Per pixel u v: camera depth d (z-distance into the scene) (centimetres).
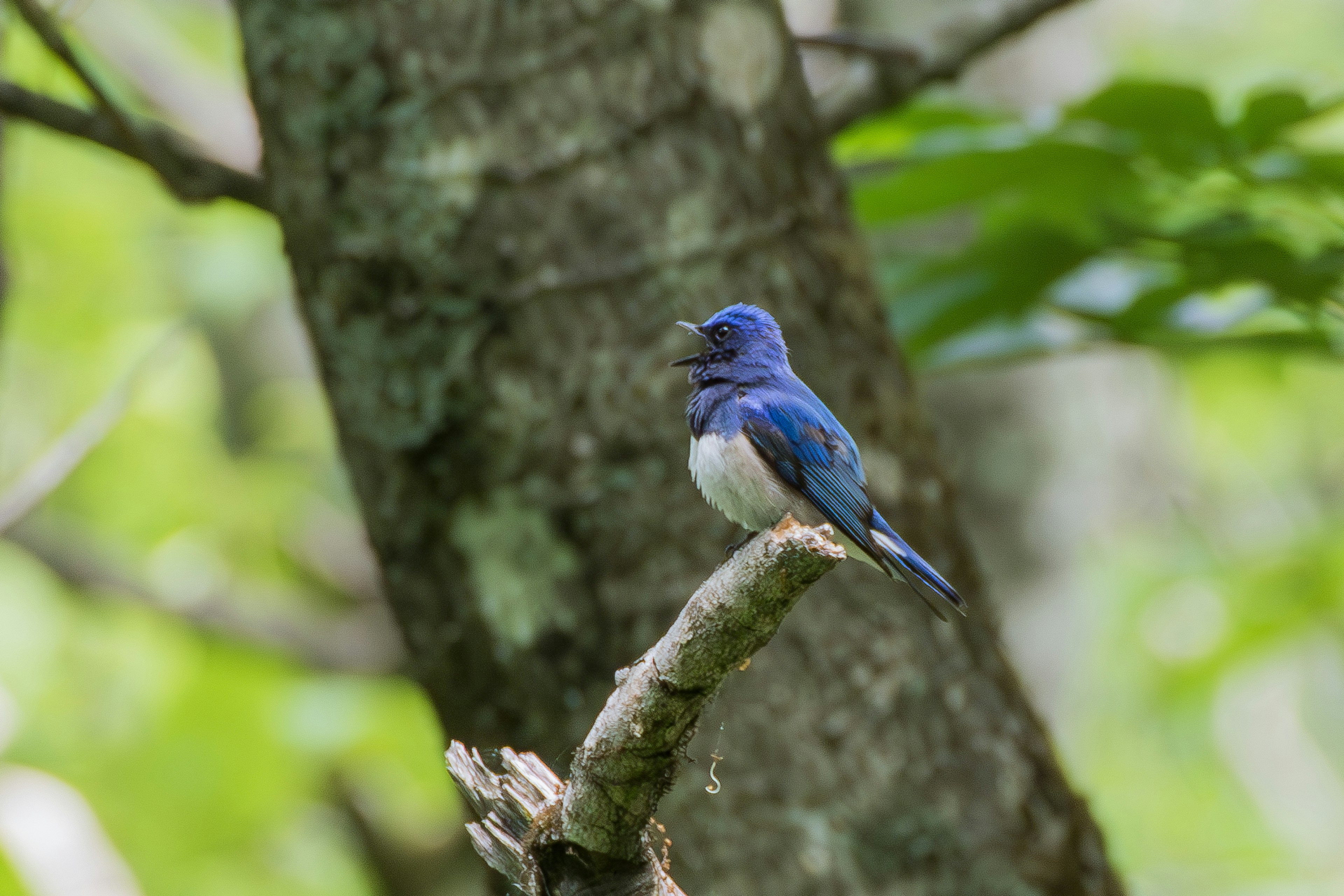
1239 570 2352
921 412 973
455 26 851
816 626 858
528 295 855
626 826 611
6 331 1394
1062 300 1198
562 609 857
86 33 1648
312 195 875
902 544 880
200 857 1980
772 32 916
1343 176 1021
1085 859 888
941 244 1537
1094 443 1914
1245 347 1160
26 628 2194
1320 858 2630
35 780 1741
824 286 916
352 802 1986
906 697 859
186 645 2077
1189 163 1031
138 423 2241
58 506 2228
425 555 884
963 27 1056
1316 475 2922
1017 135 1034
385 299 869
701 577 859
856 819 837
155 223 2191
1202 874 2545
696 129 874
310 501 2284
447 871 2003
